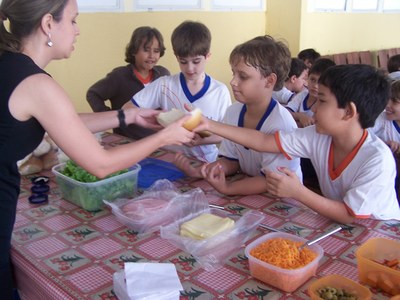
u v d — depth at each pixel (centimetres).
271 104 155
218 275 93
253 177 146
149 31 250
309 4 450
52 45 106
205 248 103
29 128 100
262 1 445
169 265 91
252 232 112
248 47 145
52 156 161
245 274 94
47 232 115
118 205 125
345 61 502
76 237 112
